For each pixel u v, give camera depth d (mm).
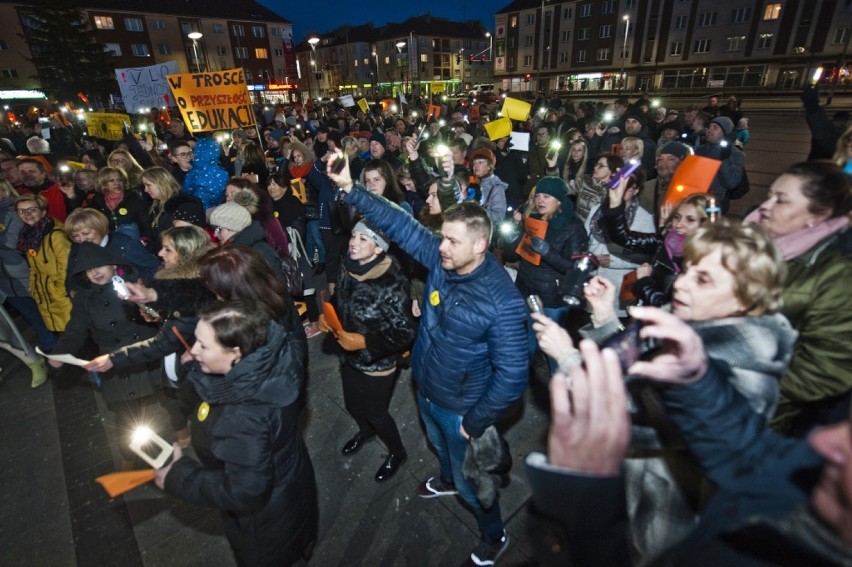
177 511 2621
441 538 2387
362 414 2666
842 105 26016
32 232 3500
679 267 2154
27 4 37000
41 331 4066
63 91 32750
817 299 1390
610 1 45250
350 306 2344
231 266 2027
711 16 40344
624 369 1269
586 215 3570
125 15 42188
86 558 2396
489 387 1799
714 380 799
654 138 9664
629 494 1188
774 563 578
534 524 795
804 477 607
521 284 3207
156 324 2623
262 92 51250
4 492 2836
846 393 1372
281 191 4789
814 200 1413
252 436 1507
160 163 8039
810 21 35344
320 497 2662
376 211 2211
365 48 74938
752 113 27625
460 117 10484
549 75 52438
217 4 48312
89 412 3555
